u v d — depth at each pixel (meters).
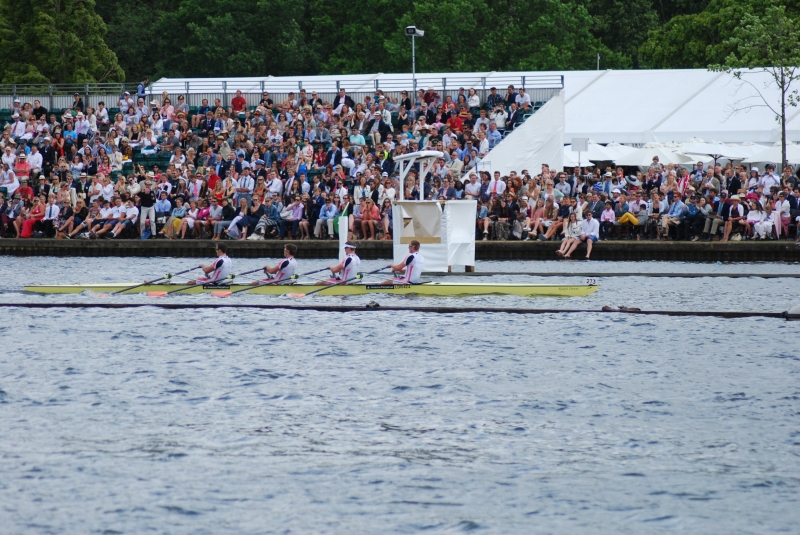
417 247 87.81
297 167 126.81
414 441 47.59
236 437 48.16
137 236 127.38
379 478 43.06
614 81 158.88
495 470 43.94
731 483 42.38
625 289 89.69
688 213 113.25
